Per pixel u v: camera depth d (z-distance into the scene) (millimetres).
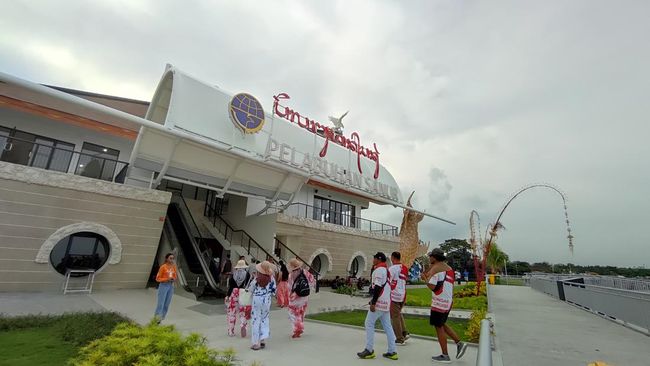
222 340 6656
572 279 20375
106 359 3201
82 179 12438
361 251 25578
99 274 12492
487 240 21891
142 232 13594
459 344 5449
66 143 15742
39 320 7133
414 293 19953
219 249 20000
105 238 12844
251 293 6840
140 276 13461
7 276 10758
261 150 15703
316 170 17016
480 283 19734
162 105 16047
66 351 5293
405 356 5664
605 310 10938
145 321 8133
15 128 14453
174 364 3193
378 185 21312
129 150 17578
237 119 14328
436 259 5777
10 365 4605
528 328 8820
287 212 20953
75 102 9656
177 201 20641
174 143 13484
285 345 6352
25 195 11320
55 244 11664
